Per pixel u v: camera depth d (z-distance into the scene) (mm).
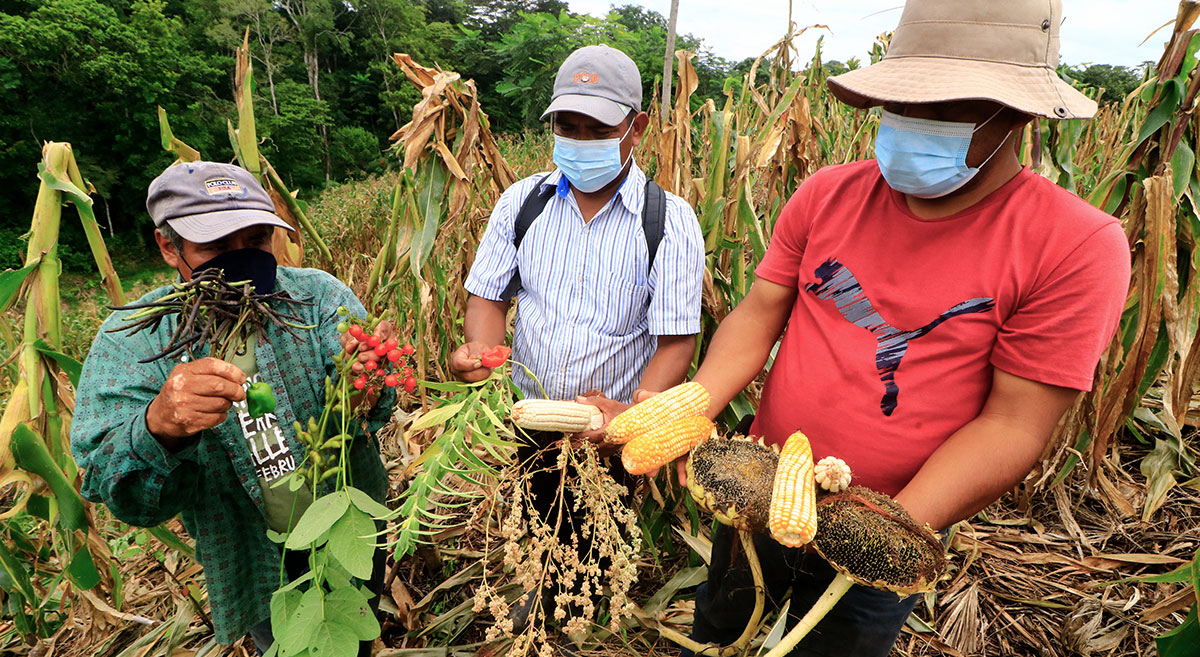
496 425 1524
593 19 35250
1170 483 2934
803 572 1574
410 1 70375
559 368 2164
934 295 1350
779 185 3357
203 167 1588
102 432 1491
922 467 1378
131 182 35562
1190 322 2598
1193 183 2637
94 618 2654
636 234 2096
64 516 2213
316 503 1283
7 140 33000
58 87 34375
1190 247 2773
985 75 1212
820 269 1547
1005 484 1286
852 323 1478
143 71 35656
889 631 1611
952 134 1238
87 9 35125
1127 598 2486
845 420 1474
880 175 1473
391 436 3842
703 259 2152
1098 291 1187
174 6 48375
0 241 32125
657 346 2242
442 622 2568
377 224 8898
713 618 1954
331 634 1272
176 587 2795
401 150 3117
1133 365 2703
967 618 2459
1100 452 2873
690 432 1505
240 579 1779
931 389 1377
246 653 2504
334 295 1808
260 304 1472
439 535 2846
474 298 2395
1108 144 5582
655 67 33688
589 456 1579
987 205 1312
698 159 3730
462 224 3328
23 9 33938
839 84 1380
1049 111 1167
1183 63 2467
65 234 32625
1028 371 1258
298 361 1697
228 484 1691
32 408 2117
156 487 1491
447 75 2945
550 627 2443
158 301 1398
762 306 1768
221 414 1347
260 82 46969
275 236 2902
